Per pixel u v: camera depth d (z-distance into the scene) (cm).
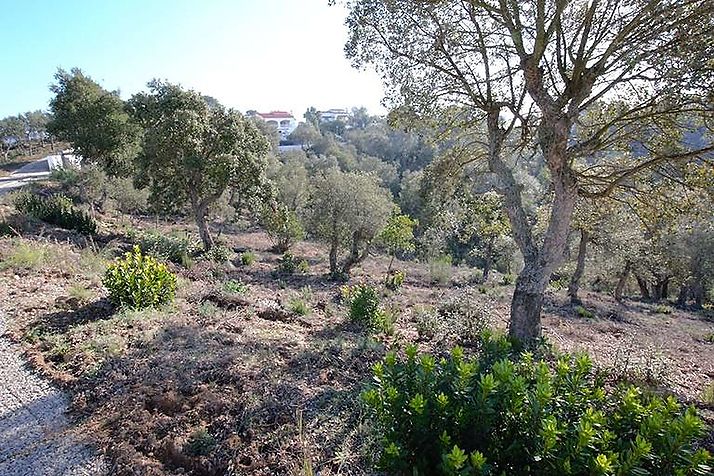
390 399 288
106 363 513
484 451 271
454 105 878
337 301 1116
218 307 794
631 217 1223
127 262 725
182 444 375
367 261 2122
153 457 368
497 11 690
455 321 774
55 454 371
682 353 1029
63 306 702
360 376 522
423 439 277
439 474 273
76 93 2320
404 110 861
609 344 998
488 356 407
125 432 393
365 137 6150
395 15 760
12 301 723
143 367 502
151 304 705
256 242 2309
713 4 536
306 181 2905
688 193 792
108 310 691
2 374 499
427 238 2255
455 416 279
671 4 559
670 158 668
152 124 1680
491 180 1227
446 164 968
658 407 283
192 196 1627
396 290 1452
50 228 1403
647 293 2353
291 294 1132
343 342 638
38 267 909
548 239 745
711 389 609
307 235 2123
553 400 288
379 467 288
